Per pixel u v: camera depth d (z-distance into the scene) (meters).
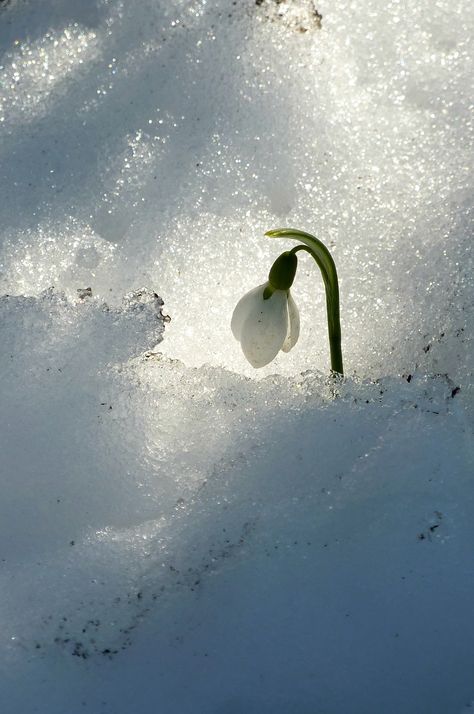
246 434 0.57
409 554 0.55
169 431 0.58
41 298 0.60
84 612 0.55
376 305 0.63
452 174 0.64
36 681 0.54
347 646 0.54
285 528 0.56
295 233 0.59
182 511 0.56
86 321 0.60
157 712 0.54
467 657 0.54
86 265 0.64
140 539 0.56
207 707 0.54
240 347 0.63
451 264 0.63
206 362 0.63
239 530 0.56
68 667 0.54
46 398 0.59
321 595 0.55
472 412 0.60
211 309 0.63
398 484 0.56
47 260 0.64
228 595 0.55
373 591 0.55
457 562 0.55
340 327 0.62
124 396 0.58
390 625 0.54
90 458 0.58
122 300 0.63
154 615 0.55
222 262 0.64
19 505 0.57
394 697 0.54
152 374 0.59
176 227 0.64
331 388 0.58
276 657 0.54
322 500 0.56
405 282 0.63
